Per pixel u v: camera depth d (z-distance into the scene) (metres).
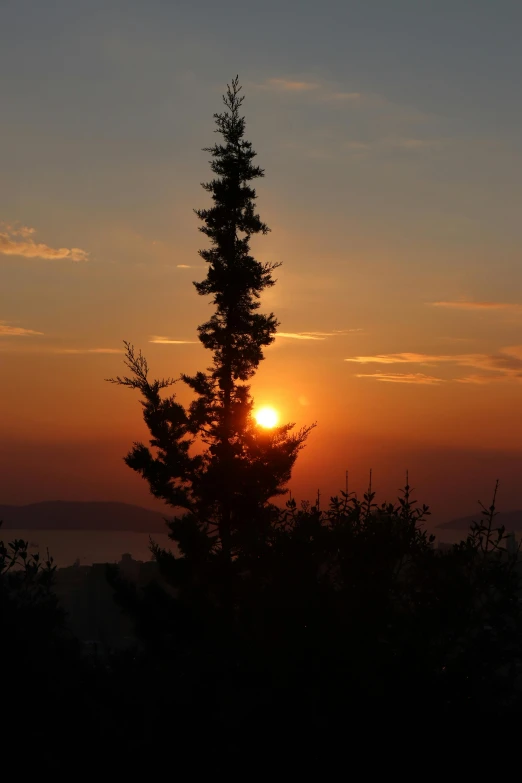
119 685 7.68
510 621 7.72
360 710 7.12
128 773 7.03
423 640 7.45
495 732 7.14
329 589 7.78
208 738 7.12
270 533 8.32
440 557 7.84
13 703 7.24
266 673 7.41
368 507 8.58
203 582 29.42
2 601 7.75
